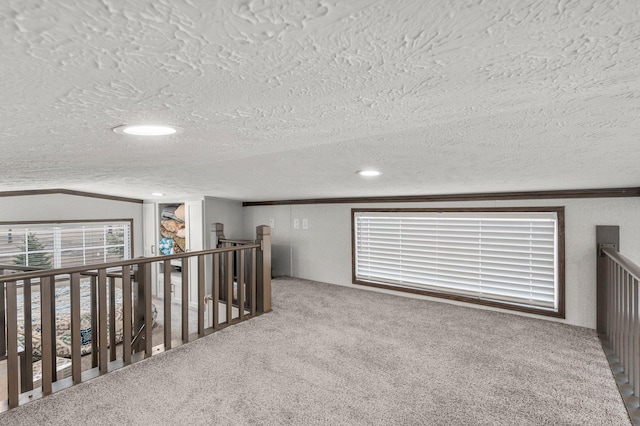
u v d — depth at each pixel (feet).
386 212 15.08
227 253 11.14
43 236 17.61
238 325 11.18
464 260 13.12
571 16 1.46
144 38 1.50
